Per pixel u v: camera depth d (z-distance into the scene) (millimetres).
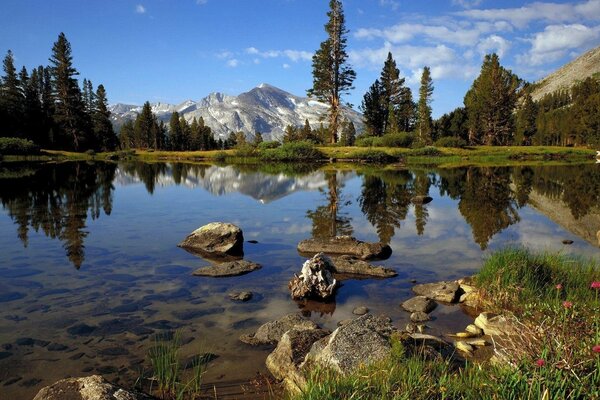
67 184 29359
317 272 8609
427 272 10227
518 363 3840
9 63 81750
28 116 80625
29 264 10414
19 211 18031
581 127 86938
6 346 6219
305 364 5215
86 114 86062
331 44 75125
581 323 4402
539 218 17094
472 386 3752
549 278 8328
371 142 71000
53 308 7691
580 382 3348
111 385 4516
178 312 7605
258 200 22188
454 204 20781
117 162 62156
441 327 7125
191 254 11547
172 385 5098
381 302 8359
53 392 4355
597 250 11945
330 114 78500
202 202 21422
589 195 23578
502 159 62875
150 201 21641
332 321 7414
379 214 18062
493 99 83375
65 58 81812
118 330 6805
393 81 80875
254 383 5289
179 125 114625
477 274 9125
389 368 4418
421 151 63312
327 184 29891
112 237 13414
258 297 8492
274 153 62156
